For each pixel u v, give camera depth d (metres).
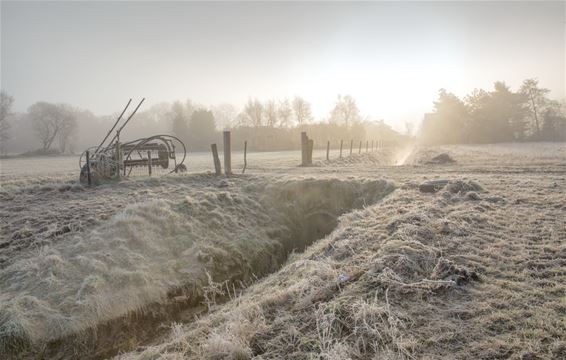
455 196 9.20
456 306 4.13
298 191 13.24
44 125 90.88
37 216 10.42
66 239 8.74
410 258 5.37
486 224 7.03
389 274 4.88
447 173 14.57
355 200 12.29
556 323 3.66
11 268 7.56
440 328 3.74
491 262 5.29
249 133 82.06
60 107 93.94
